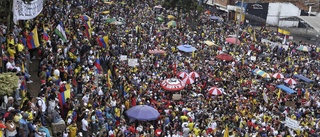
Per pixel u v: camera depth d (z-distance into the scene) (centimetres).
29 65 2712
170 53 4209
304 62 4847
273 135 2552
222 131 2422
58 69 2442
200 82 3444
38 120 1717
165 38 4759
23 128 1591
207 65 3994
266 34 6200
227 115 2700
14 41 2397
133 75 3234
